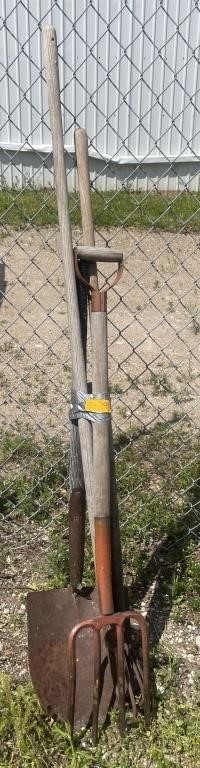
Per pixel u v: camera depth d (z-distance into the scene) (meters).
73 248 2.00
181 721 2.16
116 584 2.22
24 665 2.37
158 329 5.40
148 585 2.71
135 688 2.24
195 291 6.20
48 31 1.89
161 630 2.52
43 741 2.09
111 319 5.55
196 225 7.23
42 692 2.19
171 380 4.55
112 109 8.77
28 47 8.29
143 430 3.82
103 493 2.01
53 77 1.91
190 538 2.93
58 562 2.73
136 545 2.90
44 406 4.08
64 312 5.63
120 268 2.00
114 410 4.12
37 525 3.01
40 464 3.35
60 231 2.02
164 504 3.09
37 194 3.78
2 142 8.65
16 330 5.23
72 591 2.28
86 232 2.05
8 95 8.52
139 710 2.20
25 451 3.49
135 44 8.51
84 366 2.06
